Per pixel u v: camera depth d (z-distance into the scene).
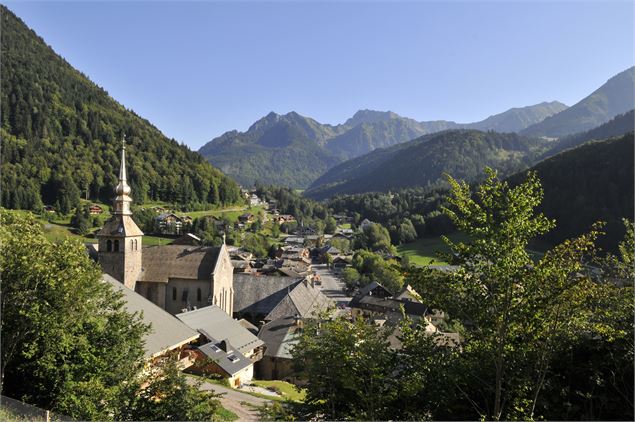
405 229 198.62
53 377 22.22
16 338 21.78
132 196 196.38
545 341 16.38
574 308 15.70
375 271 133.25
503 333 15.56
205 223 172.25
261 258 165.75
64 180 171.62
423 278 16.86
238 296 79.56
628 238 18.06
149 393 22.11
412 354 18.55
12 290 21.64
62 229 147.50
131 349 24.52
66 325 22.73
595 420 17.67
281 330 60.16
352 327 19.36
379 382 18.17
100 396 20.97
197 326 50.62
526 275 15.33
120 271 60.31
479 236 15.86
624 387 17.72
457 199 16.62
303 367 20.91
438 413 18.64
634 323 16.53
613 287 16.73
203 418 21.25
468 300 16.16
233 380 45.06
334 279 152.62
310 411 19.53
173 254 67.56
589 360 18.39
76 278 22.70
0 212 25.69
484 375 17.83
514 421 16.89
